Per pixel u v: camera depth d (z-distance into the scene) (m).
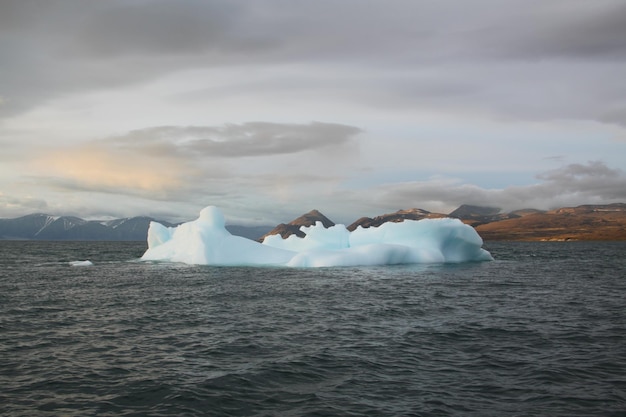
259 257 41.81
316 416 7.84
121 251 87.19
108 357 11.54
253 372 10.19
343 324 15.66
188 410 8.13
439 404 8.37
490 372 10.23
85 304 20.11
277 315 17.39
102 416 7.87
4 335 14.08
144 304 20.11
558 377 9.88
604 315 17.56
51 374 10.14
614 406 8.27
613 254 78.00
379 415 7.87
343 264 39.34
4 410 8.12
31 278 31.19
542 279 31.95
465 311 18.33
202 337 13.74
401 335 13.93
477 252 49.28
